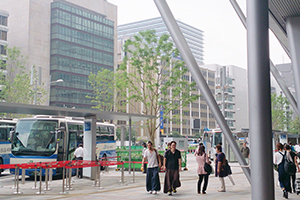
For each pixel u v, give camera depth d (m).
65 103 83.31
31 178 19.53
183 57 10.55
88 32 90.12
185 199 11.43
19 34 80.44
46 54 82.44
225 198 11.60
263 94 7.21
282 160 11.66
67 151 19.59
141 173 22.12
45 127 18.38
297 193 12.56
